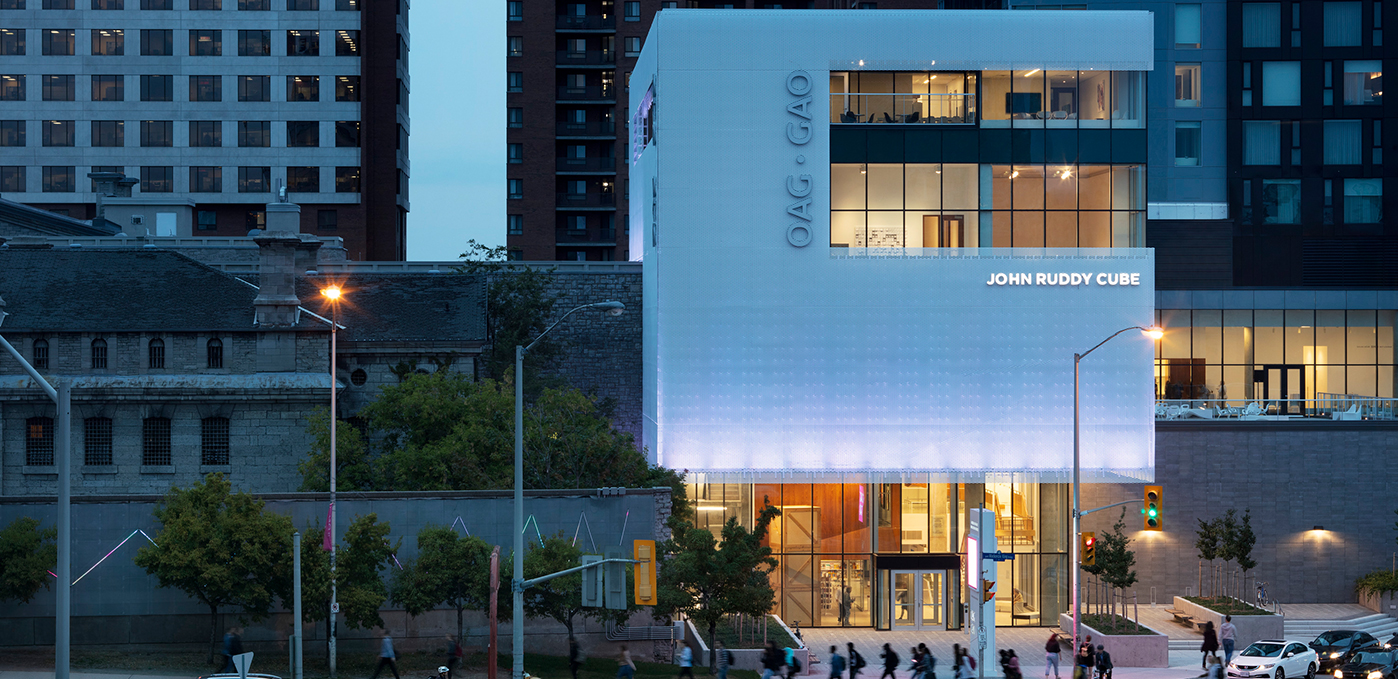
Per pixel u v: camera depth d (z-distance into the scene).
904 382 51.03
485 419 44.34
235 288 50.03
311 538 35.53
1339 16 65.62
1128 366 51.53
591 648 40.97
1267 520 54.62
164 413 46.19
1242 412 57.19
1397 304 62.19
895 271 50.84
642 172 59.62
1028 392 51.28
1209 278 64.31
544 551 36.16
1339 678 41.28
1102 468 51.53
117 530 38.03
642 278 59.41
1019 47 50.91
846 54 50.53
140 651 37.47
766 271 50.66
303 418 46.75
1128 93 51.41
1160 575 54.34
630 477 45.06
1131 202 51.31
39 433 46.06
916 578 52.12
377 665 36.09
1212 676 41.00
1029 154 51.16
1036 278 51.19
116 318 47.03
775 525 52.12
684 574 39.19
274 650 38.72
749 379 50.75
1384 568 54.69
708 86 50.44
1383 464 54.81
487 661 38.06
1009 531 52.78
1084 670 38.81
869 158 50.84
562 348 58.69
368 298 53.31
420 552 38.69
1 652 36.62
